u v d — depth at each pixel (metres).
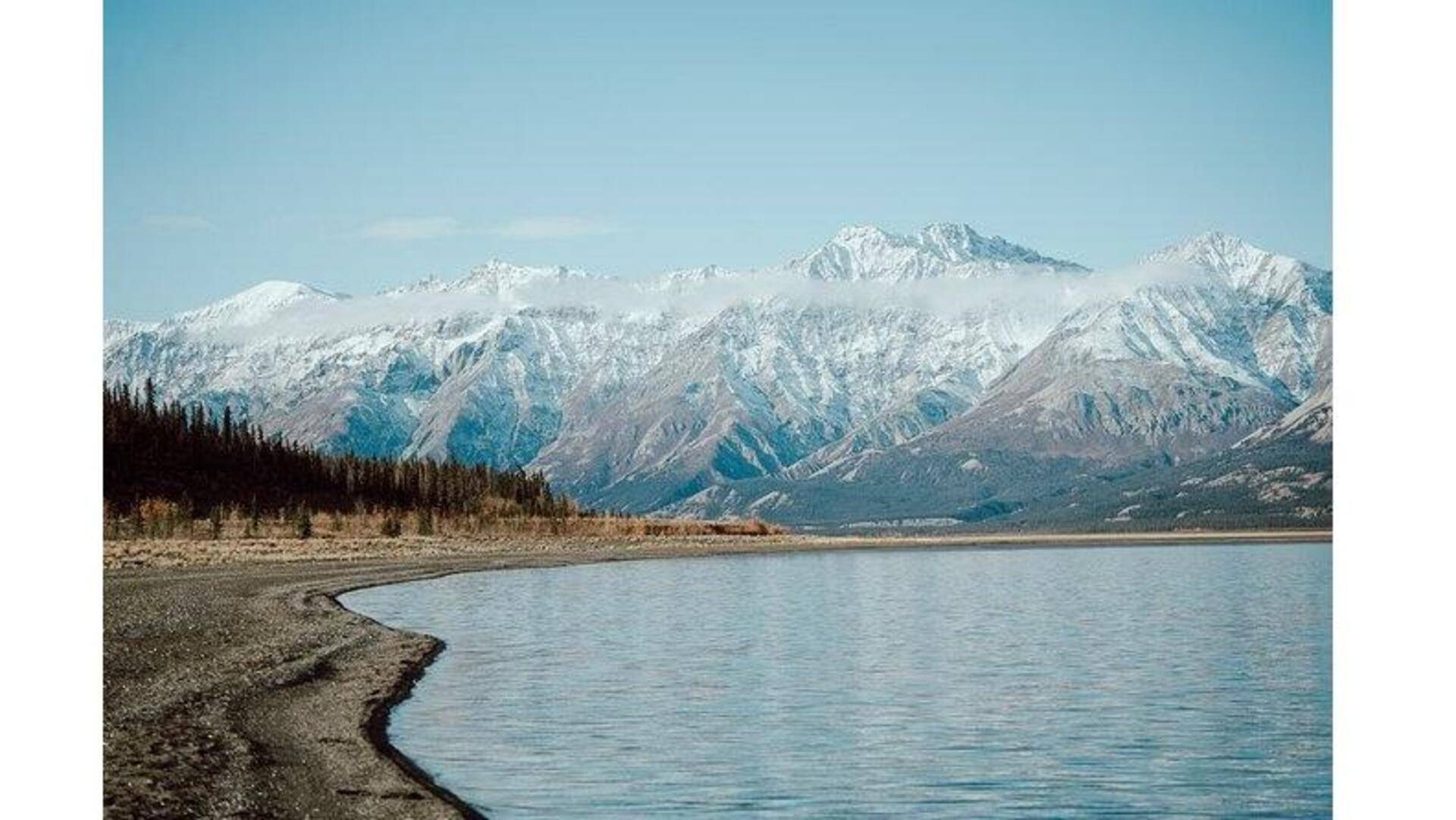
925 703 50.16
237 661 55.09
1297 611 93.56
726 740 42.44
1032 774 38.25
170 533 172.25
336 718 43.50
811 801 35.00
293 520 198.38
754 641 71.31
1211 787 36.94
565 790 35.66
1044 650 67.56
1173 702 50.84
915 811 34.19
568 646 67.75
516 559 167.88
